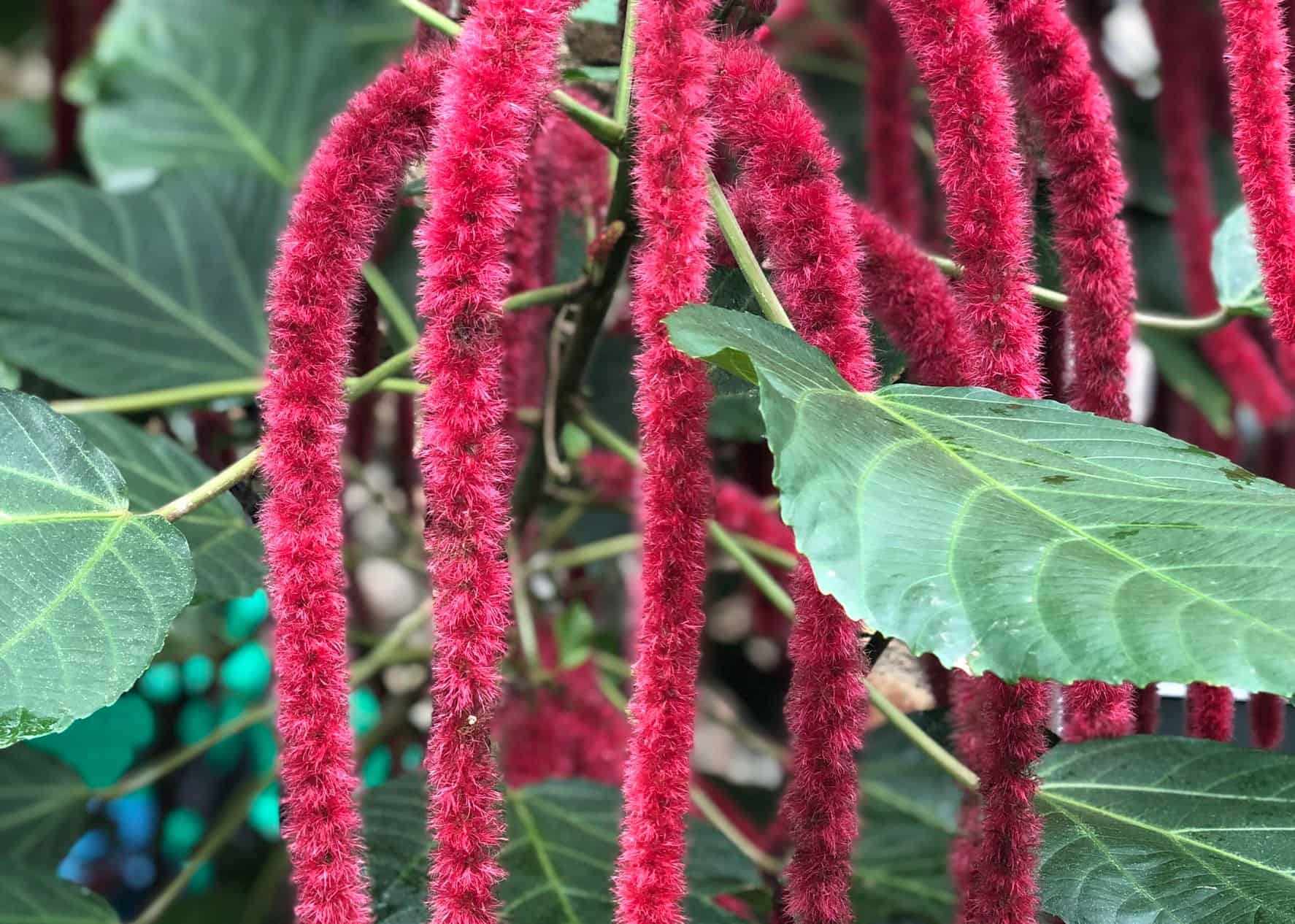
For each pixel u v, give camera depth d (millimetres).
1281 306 425
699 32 381
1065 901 431
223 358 760
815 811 379
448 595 372
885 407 390
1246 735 594
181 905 886
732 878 591
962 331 453
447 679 371
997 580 335
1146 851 440
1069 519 353
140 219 782
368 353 605
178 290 771
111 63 930
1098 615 325
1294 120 473
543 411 626
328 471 396
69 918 600
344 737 384
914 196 656
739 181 452
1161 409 883
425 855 541
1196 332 568
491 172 375
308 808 379
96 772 967
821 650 376
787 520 340
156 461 603
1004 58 454
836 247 398
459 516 372
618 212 516
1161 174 919
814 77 1027
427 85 417
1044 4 439
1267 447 803
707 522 381
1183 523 347
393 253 678
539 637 774
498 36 379
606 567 902
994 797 397
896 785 828
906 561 340
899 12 415
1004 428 387
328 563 390
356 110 417
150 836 982
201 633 879
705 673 998
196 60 943
